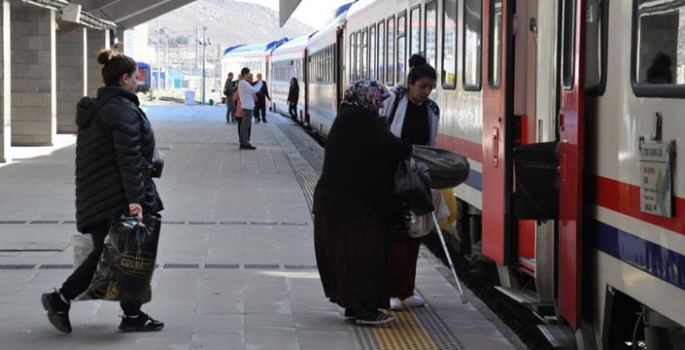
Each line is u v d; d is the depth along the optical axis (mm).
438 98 10992
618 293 5332
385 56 15250
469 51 9320
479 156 8875
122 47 39031
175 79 115938
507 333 6988
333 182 6918
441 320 7305
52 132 22266
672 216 4441
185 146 24172
